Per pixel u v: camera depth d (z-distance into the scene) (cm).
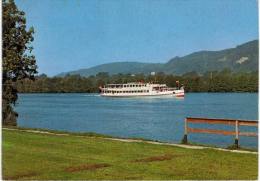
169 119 6762
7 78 3625
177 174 1432
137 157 1683
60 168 1487
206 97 17550
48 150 1798
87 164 1546
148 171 1467
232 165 1567
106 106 11181
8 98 3578
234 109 9688
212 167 1534
